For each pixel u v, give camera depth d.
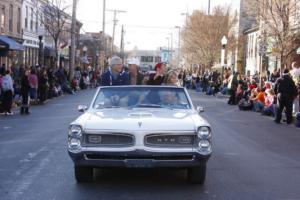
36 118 20.09
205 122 8.30
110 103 9.51
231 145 13.72
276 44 27.62
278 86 20.06
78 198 7.73
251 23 57.88
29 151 12.04
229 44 56.59
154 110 9.16
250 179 9.34
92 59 79.38
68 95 37.06
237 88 30.45
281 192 8.38
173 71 12.25
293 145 14.05
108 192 8.12
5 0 38.59
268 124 19.75
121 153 7.92
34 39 48.88
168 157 7.98
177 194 8.05
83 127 8.09
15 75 30.80
